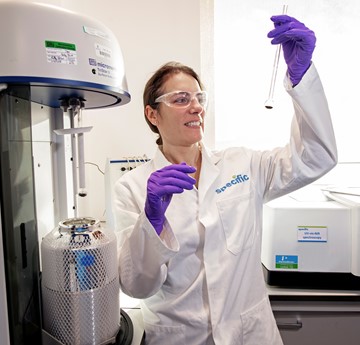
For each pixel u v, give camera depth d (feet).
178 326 3.05
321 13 5.77
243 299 3.18
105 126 5.63
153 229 2.58
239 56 5.91
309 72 2.59
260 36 5.86
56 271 2.33
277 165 3.28
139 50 5.55
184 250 3.09
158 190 2.52
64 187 3.33
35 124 2.77
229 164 3.61
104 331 2.45
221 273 3.06
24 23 1.98
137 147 5.70
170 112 3.21
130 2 5.48
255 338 3.12
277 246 4.05
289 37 2.47
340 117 5.98
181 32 5.55
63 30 2.09
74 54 2.12
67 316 2.34
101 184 5.71
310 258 4.02
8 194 2.09
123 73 2.55
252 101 5.99
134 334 2.95
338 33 5.80
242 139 6.08
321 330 4.07
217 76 5.97
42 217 2.95
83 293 2.32
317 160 2.93
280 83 5.88
